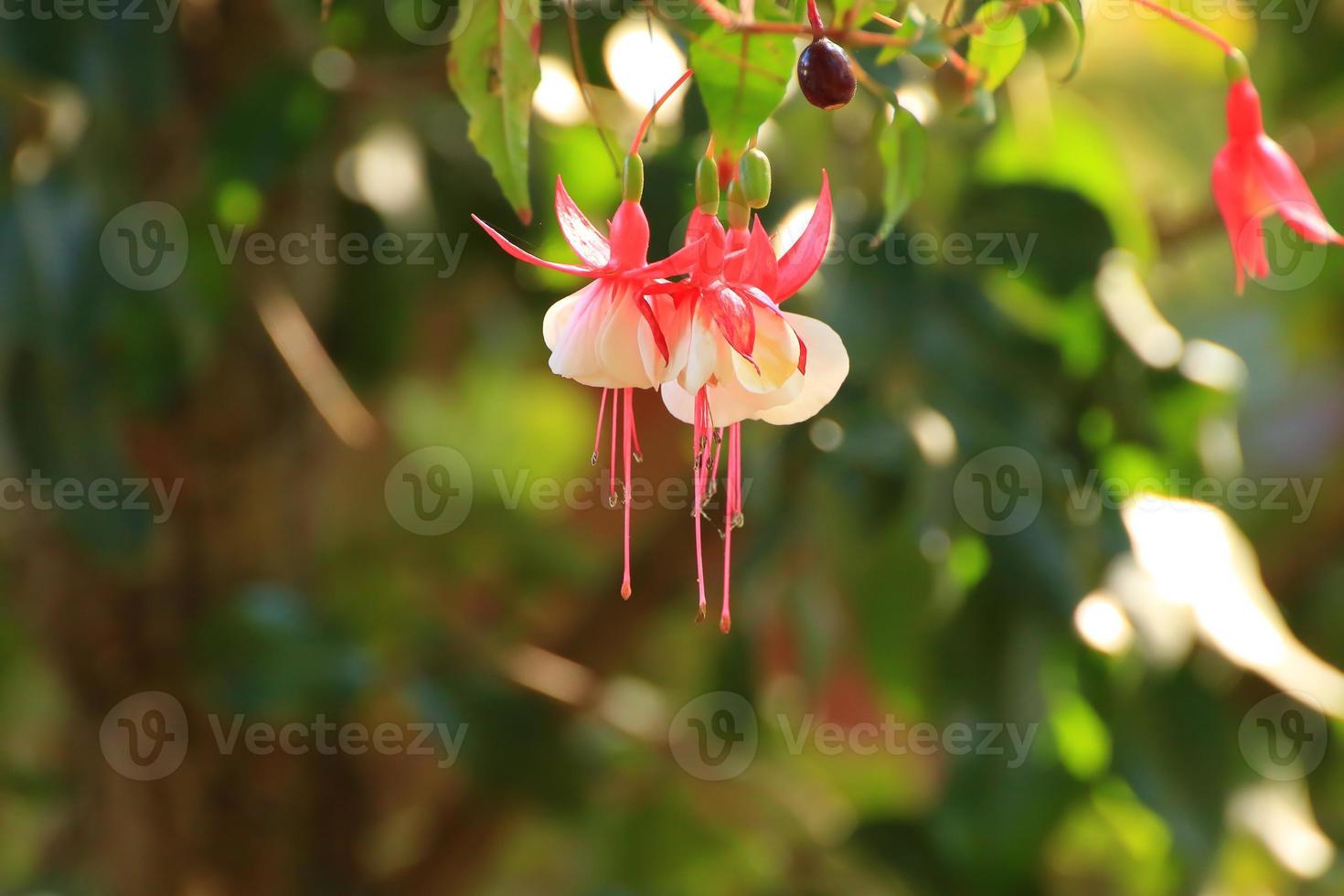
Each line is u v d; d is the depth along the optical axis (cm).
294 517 126
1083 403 108
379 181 117
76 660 124
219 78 109
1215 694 106
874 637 113
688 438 135
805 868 138
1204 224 129
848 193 104
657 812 137
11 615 134
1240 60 78
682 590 135
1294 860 107
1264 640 101
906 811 130
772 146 100
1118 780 111
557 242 97
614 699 133
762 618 123
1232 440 113
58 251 102
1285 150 139
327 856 129
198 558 122
